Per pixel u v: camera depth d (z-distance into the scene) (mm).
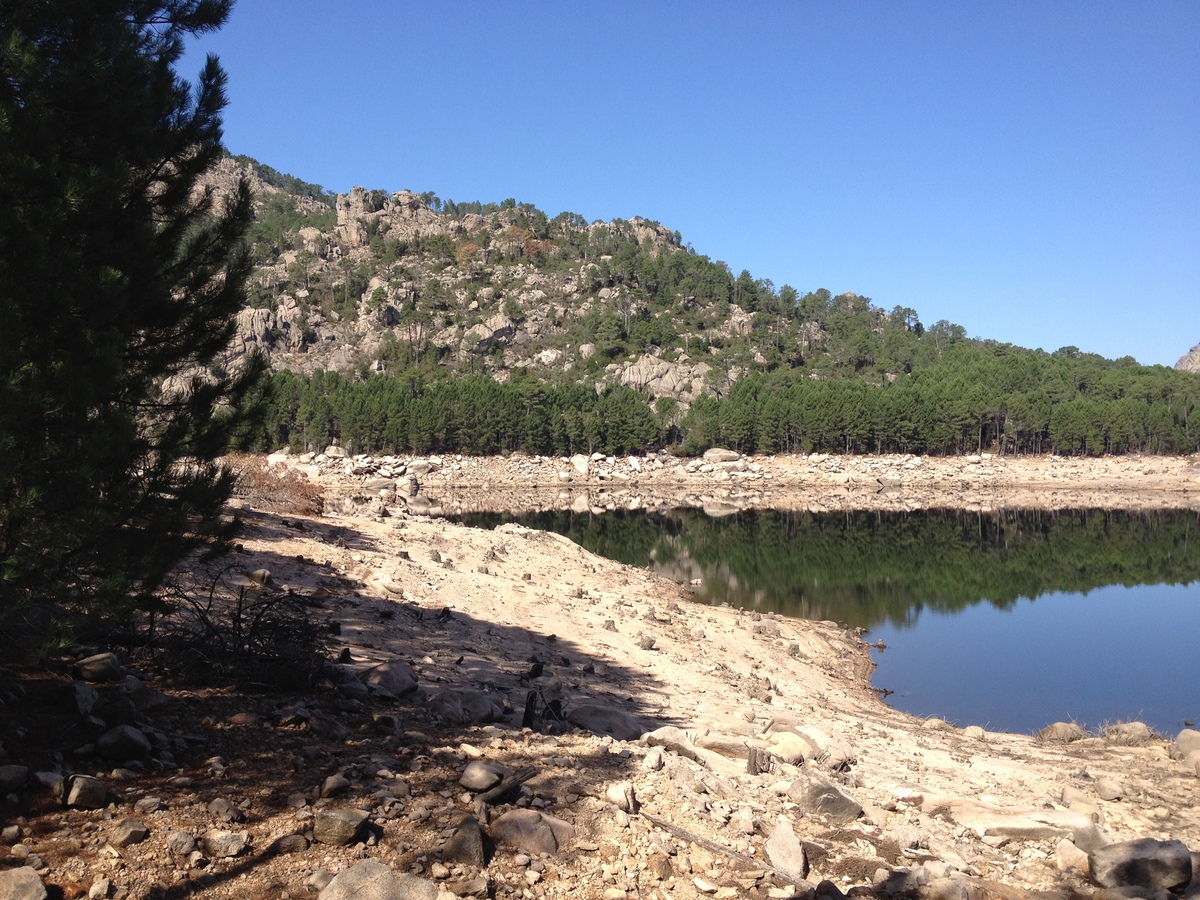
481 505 73875
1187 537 55125
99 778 6551
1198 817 10352
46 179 7098
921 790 10531
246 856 5957
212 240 9344
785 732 11992
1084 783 11758
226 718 8195
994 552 47000
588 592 24172
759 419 123062
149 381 8633
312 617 13656
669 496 87188
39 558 7070
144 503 7934
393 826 6609
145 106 8367
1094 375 154375
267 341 185000
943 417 120000
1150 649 24609
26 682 7891
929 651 24312
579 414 124250
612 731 10945
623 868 6754
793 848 7484
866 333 197250
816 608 30078
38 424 6957
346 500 32906
